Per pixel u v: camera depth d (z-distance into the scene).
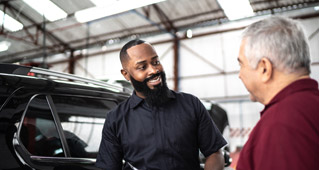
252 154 0.63
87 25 12.03
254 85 0.71
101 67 13.60
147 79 1.14
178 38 12.30
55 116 1.45
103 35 12.70
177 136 1.16
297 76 0.66
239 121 11.88
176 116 1.19
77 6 10.31
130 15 11.38
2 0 10.41
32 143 1.32
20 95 1.34
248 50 0.69
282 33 0.66
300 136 0.55
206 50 11.98
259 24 0.70
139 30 12.17
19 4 10.62
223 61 11.77
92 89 1.73
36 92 1.41
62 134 1.45
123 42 12.71
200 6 10.53
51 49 13.23
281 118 0.58
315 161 0.54
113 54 13.44
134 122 1.21
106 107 1.74
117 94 1.87
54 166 1.34
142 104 1.22
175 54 12.22
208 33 11.88
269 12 9.95
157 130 1.17
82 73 13.84
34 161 1.29
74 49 13.55
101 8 9.52
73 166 1.41
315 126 0.57
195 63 12.13
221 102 12.13
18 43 12.39
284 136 0.56
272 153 0.57
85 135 1.57
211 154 1.21
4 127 1.24
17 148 1.25
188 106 1.21
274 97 0.66
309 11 9.95
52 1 10.35
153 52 1.16
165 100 1.16
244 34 0.72
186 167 1.16
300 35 0.67
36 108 1.39
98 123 1.66
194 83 12.07
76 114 1.56
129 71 1.17
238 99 11.53
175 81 12.05
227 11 10.00
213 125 1.24
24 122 1.31
